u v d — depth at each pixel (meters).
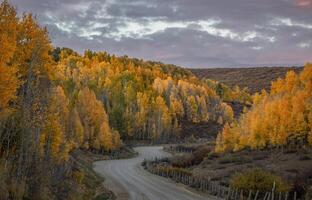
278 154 56.25
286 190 31.39
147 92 165.25
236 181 33.69
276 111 67.38
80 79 159.75
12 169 19.92
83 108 88.56
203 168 53.47
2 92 19.34
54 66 26.52
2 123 20.89
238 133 72.44
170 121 142.00
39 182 20.31
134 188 37.53
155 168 54.62
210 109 174.12
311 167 43.03
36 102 22.72
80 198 25.00
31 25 24.47
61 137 32.97
